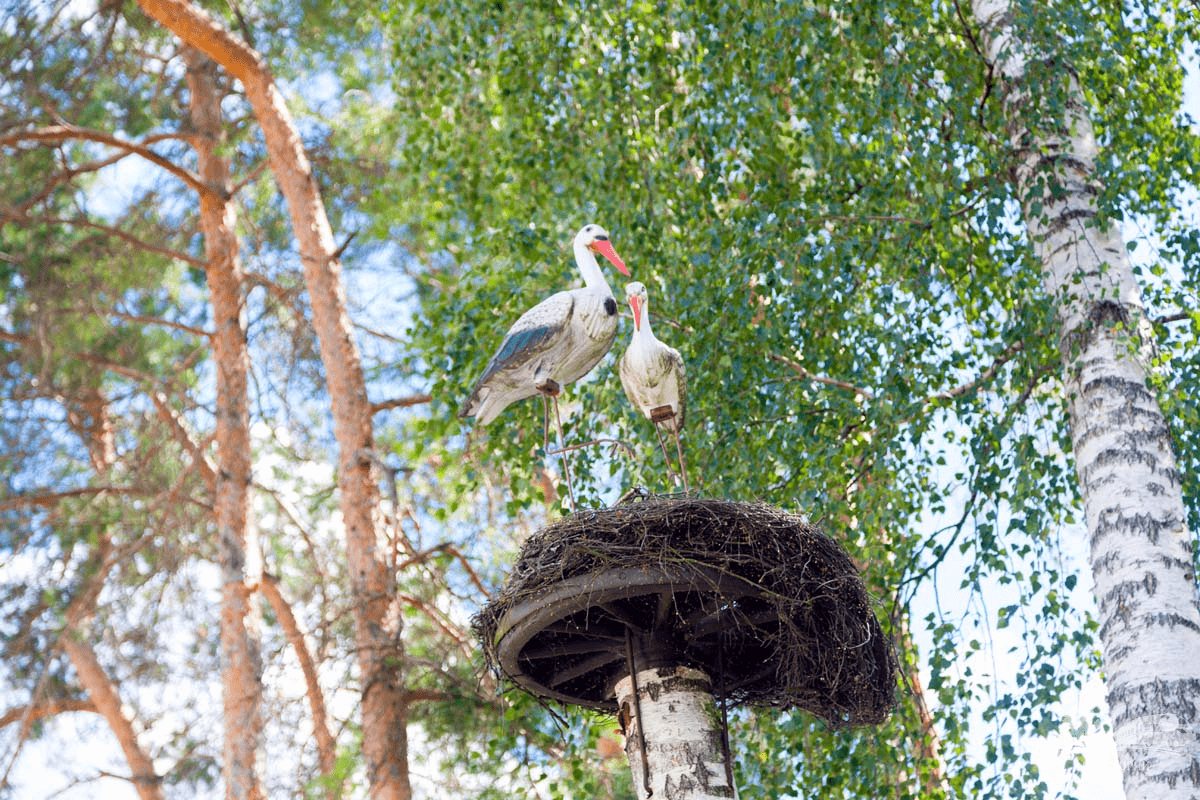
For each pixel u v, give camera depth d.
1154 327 7.63
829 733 7.41
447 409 9.34
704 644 6.11
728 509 5.56
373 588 10.77
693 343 7.93
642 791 5.80
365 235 12.69
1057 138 7.46
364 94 13.07
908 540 7.66
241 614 11.00
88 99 11.86
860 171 8.16
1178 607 6.12
